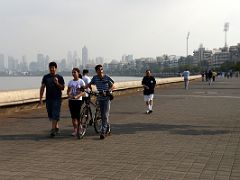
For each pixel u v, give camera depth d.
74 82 6.69
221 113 10.41
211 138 6.59
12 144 6.04
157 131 7.36
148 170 4.48
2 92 9.84
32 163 4.80
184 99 15.80
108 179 4.10
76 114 6.68
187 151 5.52
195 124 8.31
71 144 6.04
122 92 19.33
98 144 6.05
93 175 4.25
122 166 4.66
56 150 5.59
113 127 7.89
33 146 5.88
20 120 8.88
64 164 4.75
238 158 5.09
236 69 89.94
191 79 46.91
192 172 4.39
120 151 5.52
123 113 10.52
